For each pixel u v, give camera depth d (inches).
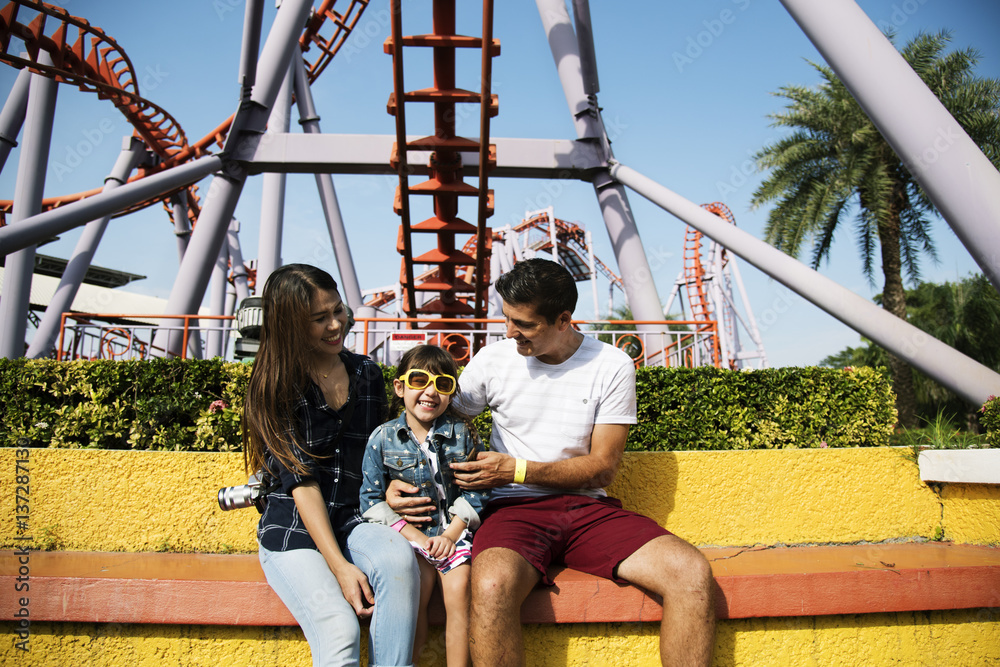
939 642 98.1
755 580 92.9
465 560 86.2
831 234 571.8
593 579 88.8
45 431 150.6
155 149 659.4
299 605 77.3
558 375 98.7
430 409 92.9
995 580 99.7
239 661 89.0
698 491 124.3
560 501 93.5
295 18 355.3
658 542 84.5
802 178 538.9
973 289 662.5
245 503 90.0
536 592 87.7
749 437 167.5
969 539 126.8
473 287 494.9
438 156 374.9
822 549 121.0
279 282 85.9
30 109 409.4
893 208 525.7
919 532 130.3
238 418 148.9
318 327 86.3
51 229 283.1
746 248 275.7
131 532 119.0
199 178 338.6
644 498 122.8
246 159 358.3
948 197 157.1
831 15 167.8
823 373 172.1
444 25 339.9
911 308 756.0
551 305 90.8
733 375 169.9
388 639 74.5
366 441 92.8
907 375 533.3
